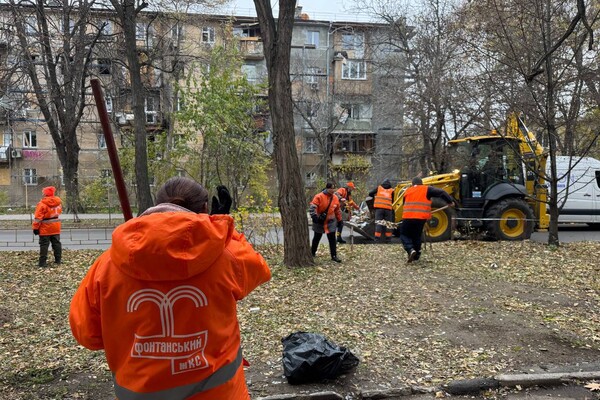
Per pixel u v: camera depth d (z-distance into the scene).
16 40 15.70
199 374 1.80
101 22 22.36
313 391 4.00
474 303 6.71
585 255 10.78
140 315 1.77
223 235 1.85
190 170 21.58
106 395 3.97
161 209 1.92
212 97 19.20
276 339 5.25
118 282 1.79
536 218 14.62
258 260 2.05
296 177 9.29
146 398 1.76
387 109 27.09
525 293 7.27
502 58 12.34
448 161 15.48
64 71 22.20
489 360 4.71
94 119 30.25
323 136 32.00
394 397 4.00
